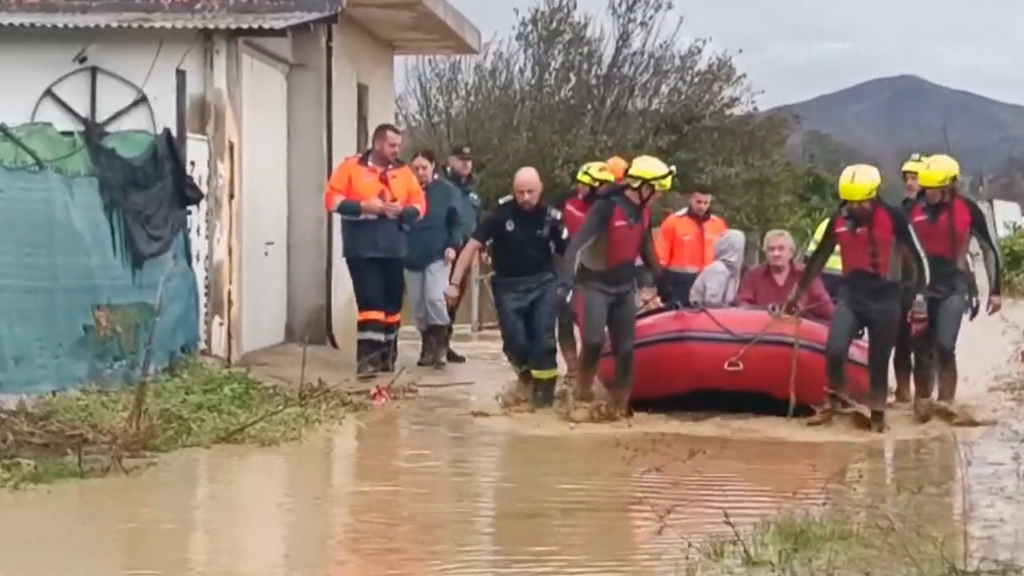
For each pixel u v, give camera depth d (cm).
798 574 1172
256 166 2473
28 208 1852
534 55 5381
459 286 2073
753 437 1859
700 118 5397
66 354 1891
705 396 2030
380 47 3228
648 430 1903
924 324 2056
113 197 1964
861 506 1431
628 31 5397
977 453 1762
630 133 5344
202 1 2233
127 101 2256
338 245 2775
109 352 1942
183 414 1788
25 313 1839
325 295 2677
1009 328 3216
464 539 1282
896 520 1355
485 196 5172
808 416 2039
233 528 1314
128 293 1983
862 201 1891
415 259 2516
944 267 2050
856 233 1906
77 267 1905
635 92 5400
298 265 2681
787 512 1391
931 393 2067
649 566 1198
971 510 1416
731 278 2138
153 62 2255
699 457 1708
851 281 1917
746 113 5472
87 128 2191
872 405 1919
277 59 2578
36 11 2219
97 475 1539
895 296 1906
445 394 2195
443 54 3491
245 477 1545
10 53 2261
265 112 2530
